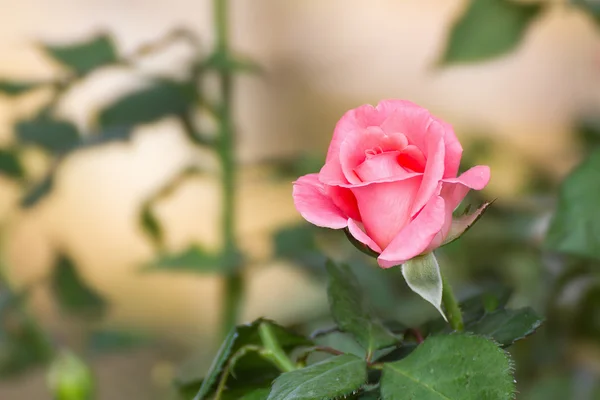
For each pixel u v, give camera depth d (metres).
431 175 0.78
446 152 0.80
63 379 1.09
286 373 0.80
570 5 1.07
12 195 1.64
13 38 2.20
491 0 1.11
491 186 1.59
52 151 1.26
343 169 0.79
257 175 1.39
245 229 2.15
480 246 1.30
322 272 1.26
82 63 1.18
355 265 1.27
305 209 0.80
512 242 1.28
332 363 0.80
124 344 1.38
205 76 1.29
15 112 1.46
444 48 1.14
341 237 1.35
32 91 1.20
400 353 0.83
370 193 0.79
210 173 1.29
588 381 1.18
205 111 1.27
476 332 0.82
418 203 0.79
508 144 1.68
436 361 0.79
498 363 0.78
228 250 1.24
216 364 0.82
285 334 0.85
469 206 0.81
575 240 0.94
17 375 1.28
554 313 1.16
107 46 1.18
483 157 1.62
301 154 1.29
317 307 1.55
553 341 1.17
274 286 2.02
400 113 0.80
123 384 2.00
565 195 0.95
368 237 0.79
